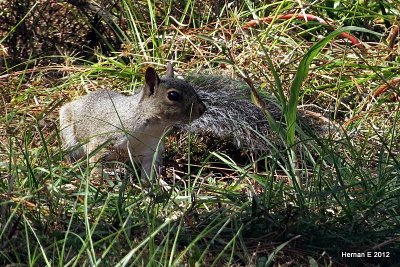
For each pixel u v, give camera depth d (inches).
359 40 520.1
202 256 273.0
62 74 503.8
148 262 268.8
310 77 480.1
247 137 424.5
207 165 406.6
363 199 347.9
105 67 491.2
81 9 524.4
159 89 405.7
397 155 400.2
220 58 477.1
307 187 353.7
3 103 455.2
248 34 523.8
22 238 297.4
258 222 318.3
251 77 473.1
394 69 480.1
